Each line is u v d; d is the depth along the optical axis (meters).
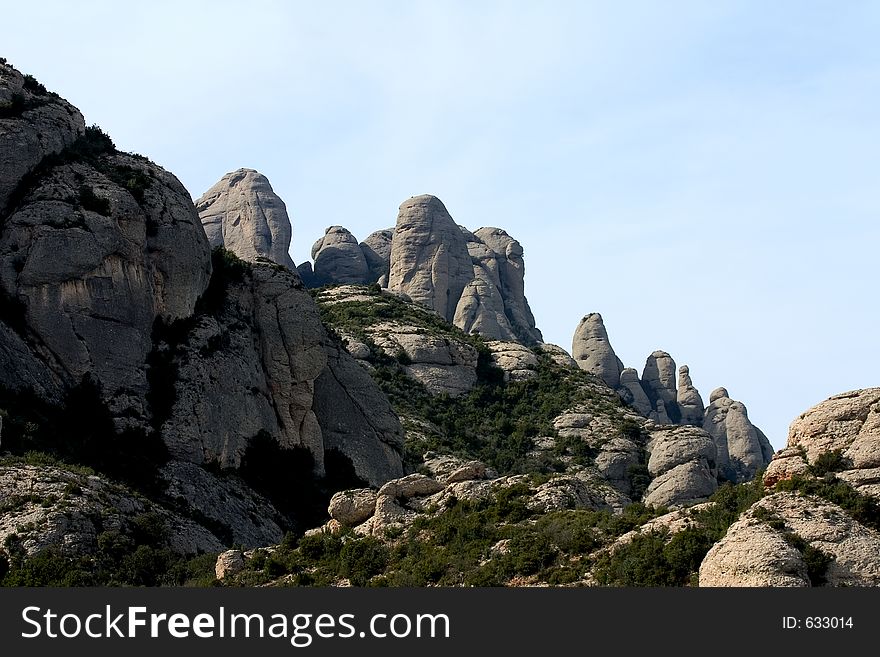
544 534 67.06
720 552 56.16
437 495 75.38
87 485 80.00
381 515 73.75
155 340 96.62
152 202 99.88
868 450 60.06
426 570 66.50
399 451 108.75
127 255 96.19
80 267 93.56
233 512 89.62
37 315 92.31
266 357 102.12
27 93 102.38
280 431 100.31
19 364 89.75
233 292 104.19
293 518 94.62
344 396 107.62
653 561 60.69
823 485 59.59
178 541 80.12
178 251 99.19
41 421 87.62
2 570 72.00
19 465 80.00
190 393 94.38
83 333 92.88
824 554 55.53
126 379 93.12
